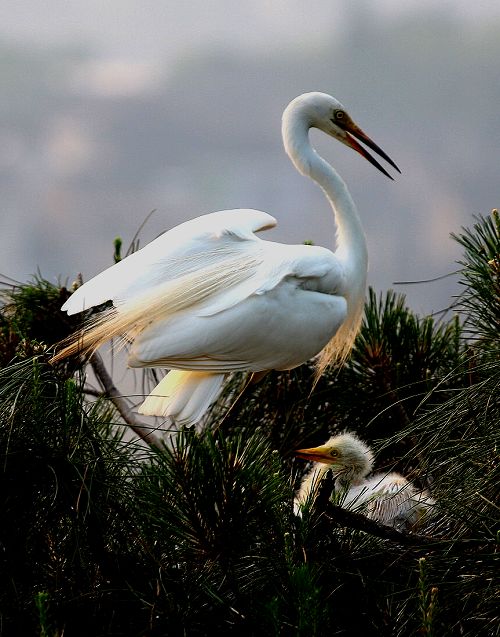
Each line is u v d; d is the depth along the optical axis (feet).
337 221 35.27
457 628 20.12
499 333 27.43
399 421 31.89
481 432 22.85
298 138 35.91
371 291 33.99
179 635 19.24
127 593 19.94
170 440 20.01
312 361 34.99
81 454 20.61
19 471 20.39
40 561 20.83
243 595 19.54
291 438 33.32
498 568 19.52
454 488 22.40
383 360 32.24
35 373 20.07
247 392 32.35
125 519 20.58
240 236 31.40
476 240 28.04
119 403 32.07
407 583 20.35
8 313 33.01
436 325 33.30
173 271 29.68
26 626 19.77
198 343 28.27
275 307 29.84
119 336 29.48
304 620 17.02
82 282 34.09
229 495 19.19
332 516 20.72
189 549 19.84
